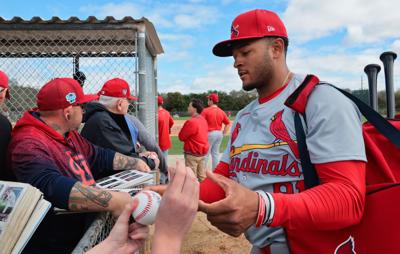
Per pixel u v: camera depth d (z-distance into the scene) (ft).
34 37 14.69
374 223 4.25
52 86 7.20
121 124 11.58
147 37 14.74
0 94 10.84
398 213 4.13
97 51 17.04
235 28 5.41
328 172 4.32
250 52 5.36
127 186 7.18
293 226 4.14
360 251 4.32
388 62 7.40
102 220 5.98
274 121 5.19
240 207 3.98
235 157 5.79
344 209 4.07
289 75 5.62
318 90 4.71
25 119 7.02
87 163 8.48
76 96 7.45
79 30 13.16
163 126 24.14
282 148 5.00
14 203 4.41
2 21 12.64
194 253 14.66
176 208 2.99
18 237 4.33
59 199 6.05
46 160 6.46
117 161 9.15
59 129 7.30
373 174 4.75
